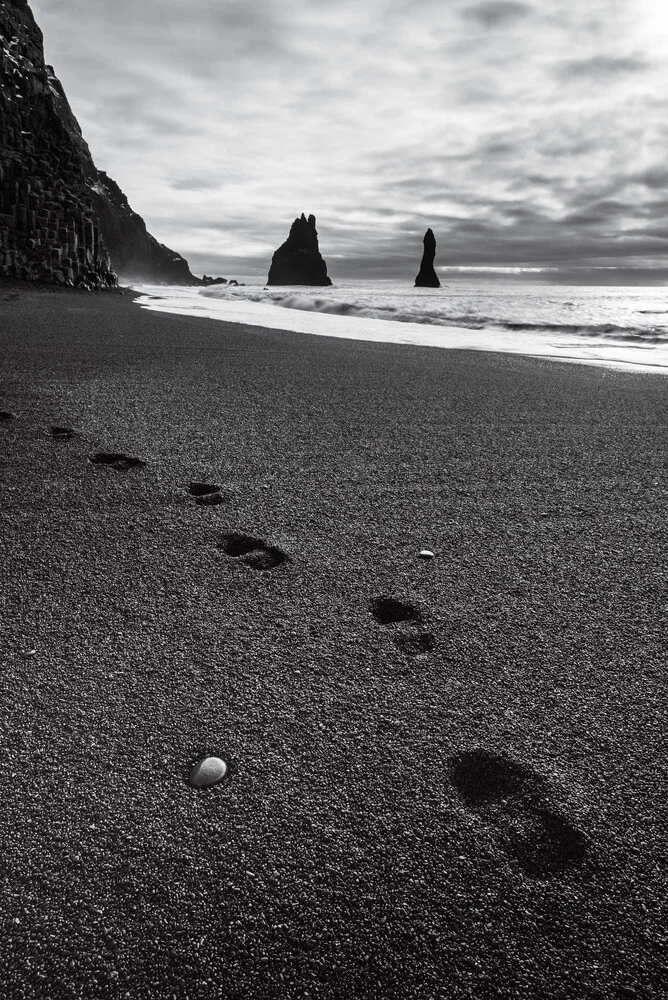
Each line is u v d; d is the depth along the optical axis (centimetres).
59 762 133
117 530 240
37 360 593
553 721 147
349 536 242
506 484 303
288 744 139
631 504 279
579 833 119
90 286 2200
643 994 94
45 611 186
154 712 147
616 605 197
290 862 113
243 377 555
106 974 96
